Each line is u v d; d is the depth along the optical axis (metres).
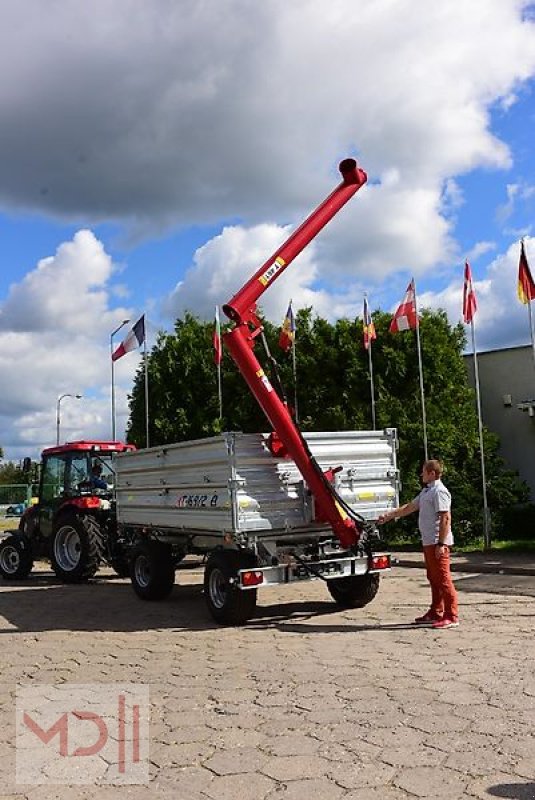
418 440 19.02
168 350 26.77
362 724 5.35
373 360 21.42
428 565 8.81
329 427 21.70
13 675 7.25
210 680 6.76
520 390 21.38
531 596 10.42
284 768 4.62
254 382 9.21
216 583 9.53
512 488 18.95
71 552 14.42
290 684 6.48
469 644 7.66
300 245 9.83
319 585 12.23
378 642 7.95
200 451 9.65
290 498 9.37
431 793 4.16
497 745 4.82
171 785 4.48
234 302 9.36
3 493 38.28
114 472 12.23
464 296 16.97
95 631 9.36
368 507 9.92
